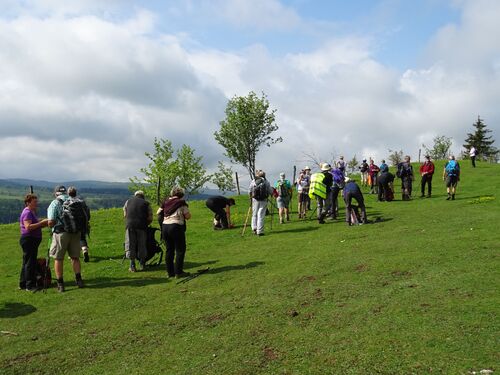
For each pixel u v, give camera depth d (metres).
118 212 28.69
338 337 6.70
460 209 18.33
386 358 5.85
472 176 33.22
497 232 12.45
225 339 7.23
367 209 21.77
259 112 51.28
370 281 9.24
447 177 22.50
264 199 17.23
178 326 8.09
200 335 7.55
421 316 6.99
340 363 5.91
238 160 52.66
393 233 14.34
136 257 13.17
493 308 6.90
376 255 11.33
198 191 54.09
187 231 19.73
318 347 6.48
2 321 9.18
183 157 52.97
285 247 14.15
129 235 13.02
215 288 10.23
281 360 6.25
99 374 6.59
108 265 14.13
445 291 7.98
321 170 18.69
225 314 8.39
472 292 7.75
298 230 17.39
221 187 54.53
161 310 9.08
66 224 10.97
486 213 16.44
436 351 5.84
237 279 10.77
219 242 16.53
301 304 8.41
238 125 51.50
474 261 9.68
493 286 7.91
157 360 6.80
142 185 53.06
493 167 38.41
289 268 11.20
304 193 20.89
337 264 10.93
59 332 8.37
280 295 9.11
